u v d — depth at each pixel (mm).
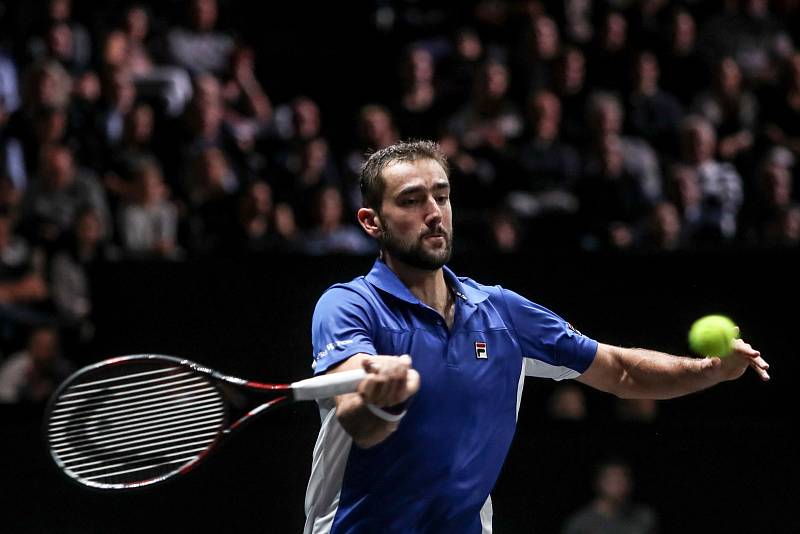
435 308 11008
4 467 20125
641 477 20359
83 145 28359
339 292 10750
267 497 20375
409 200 10758
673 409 21578
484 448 10773
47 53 30953
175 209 26641
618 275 21344
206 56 32250
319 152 27578
